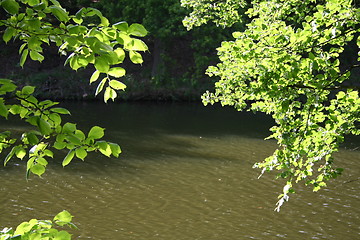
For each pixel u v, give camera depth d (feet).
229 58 20.34
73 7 118.52
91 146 10.84
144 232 41.91
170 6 105.91
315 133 18.65
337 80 17.84
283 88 17.90
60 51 10.64
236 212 47.34
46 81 114.01
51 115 10.61
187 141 76.33
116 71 10.34
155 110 105.81
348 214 47.24
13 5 9.28
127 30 9.80
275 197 51.65
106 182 54.34
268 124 93.30
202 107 112.57
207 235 41.86
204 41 111.96
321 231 43.29
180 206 48.32
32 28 9.82
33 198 48.06
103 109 103.71
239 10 104.73
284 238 41.75
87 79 117.50
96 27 9.93
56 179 54.13
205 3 34.91
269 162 19.17
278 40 17.89
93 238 40.19
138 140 75.46
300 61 17.93
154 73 120.88
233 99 21.86
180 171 59.82
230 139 78.95
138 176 57.06
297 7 25.82
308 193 52.60
